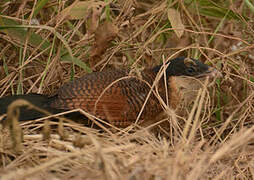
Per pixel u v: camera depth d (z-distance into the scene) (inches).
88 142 216.8
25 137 255.3
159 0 438.3
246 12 449.4
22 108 279.3
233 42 404.5
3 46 357.1
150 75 322.3
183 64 328.5
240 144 229.5
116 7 370.3
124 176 202.7
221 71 348.5
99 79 296.5
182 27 347.6
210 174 246.5
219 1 431.2
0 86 338.6
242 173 257.1
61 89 293.7
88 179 200.8
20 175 194.5
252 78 366.0
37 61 354.3
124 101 293.3
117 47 358.6
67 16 330.6
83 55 353.7
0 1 353.7
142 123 314.0
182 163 215.8
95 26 307.4
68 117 286.2
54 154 235.3
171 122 290.5
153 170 207.3
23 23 336.5
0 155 243.4
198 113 259.1
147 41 358.9
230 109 371.6
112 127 285.7
